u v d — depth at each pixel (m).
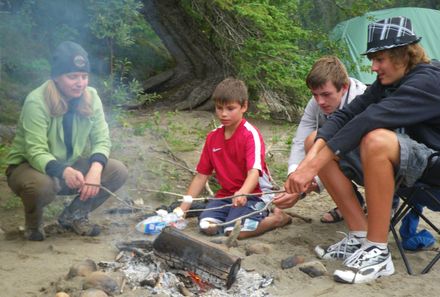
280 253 3.72
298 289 3.16
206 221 4.14
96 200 4.16
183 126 8.23
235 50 9.52
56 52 3.90
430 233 3.97
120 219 4.43
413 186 3.37
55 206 4.64
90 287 3.00
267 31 9.14
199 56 10.62
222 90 4.17
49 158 3.82
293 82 9.02
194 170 5.70
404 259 3.41
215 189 5.22
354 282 3.21
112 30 6.35
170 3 10.09
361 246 3.42
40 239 3.91
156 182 5.45
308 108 4.30
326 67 3.95
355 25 11.70
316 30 10.51
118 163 4.17
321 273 3.32
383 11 12.20
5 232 4.11
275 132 8.25
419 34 11.81
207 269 3.12
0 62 8.64
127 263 3.35
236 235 3.50
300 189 3.28
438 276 3.34
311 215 4.70
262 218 4.16
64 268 3.39
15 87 8.69
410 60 3.39
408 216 3.82
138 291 3.04
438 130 3.41
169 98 10.58
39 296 3.02
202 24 9.91
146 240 3.57
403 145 3.19
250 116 9.43
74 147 4.05
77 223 4.08
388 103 3.23
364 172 3.27
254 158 4.11
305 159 3.44
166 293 3.04
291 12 10.27
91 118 4.10
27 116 3.89
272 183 4.54
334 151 3.25
